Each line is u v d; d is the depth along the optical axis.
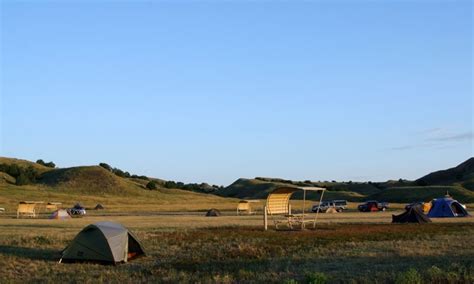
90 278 17.89
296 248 23.72
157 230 32.31
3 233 30.83
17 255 22.39
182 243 25.83
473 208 78.94
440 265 18.17
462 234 29.47
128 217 55.53
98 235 21.27
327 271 17.94
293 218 35.88
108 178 150.38
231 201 145.38
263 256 21.69
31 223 43.72
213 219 48.41
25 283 17.41
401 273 15.98
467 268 17.30
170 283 16.77
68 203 106.75
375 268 18.16
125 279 17.67
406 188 133.75
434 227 34.94
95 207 91.75
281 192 34.47
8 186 128.25
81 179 146.88
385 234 29.59
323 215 56.34
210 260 20.97
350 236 28.56
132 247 22.50
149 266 20.11
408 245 24.14
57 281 17.64
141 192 149.25
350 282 15.78
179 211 79.81
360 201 134.50
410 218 40.31
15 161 172.25
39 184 143.75
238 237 28.25
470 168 175.25
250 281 16.56
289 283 14.70
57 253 23.06
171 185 193.12
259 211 76.56
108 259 20.80
